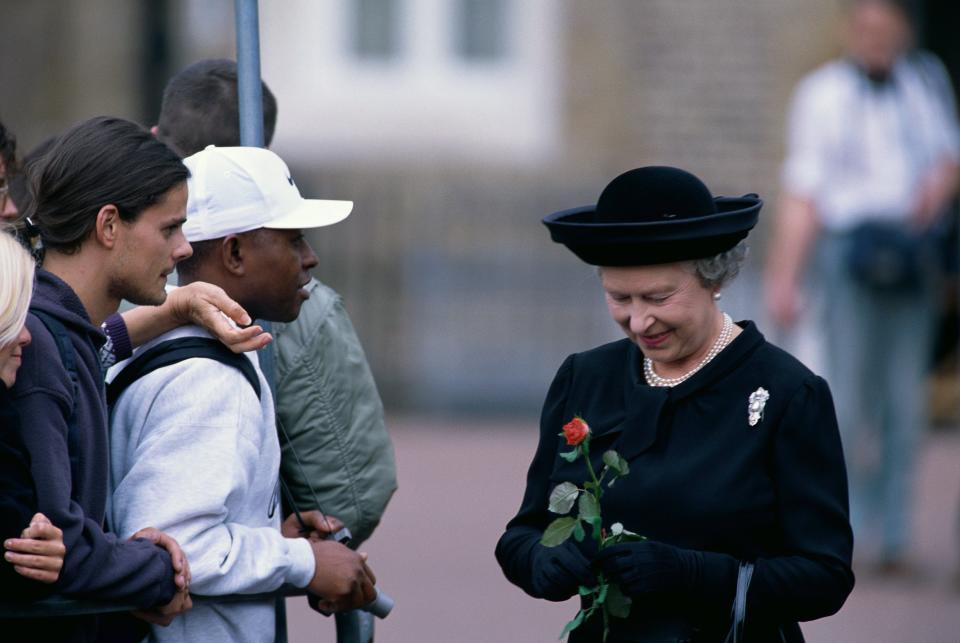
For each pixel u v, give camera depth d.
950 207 40.91
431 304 42.16
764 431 11.39
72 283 11.10
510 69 44.59
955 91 45.25
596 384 12.20
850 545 11.43
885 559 27.52
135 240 11.12
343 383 13.19
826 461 11.41
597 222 11.52
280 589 12.05
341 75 44.91
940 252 41.34
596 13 43.69
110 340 11.64
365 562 12.35
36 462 10.30
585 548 11.72
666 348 11.54
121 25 43.03
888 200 27.27
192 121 13.71
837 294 27.48
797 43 42.97
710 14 43.22
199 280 12.13
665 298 11.37
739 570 11.16
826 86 27.61
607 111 43.69
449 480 34.00
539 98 44.19
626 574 10.97
